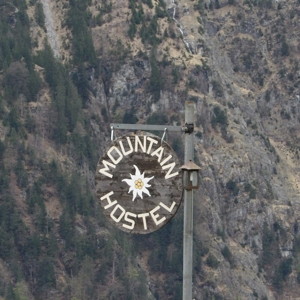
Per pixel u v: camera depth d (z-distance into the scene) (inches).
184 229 1603.1
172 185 1612.9
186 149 1615.4
